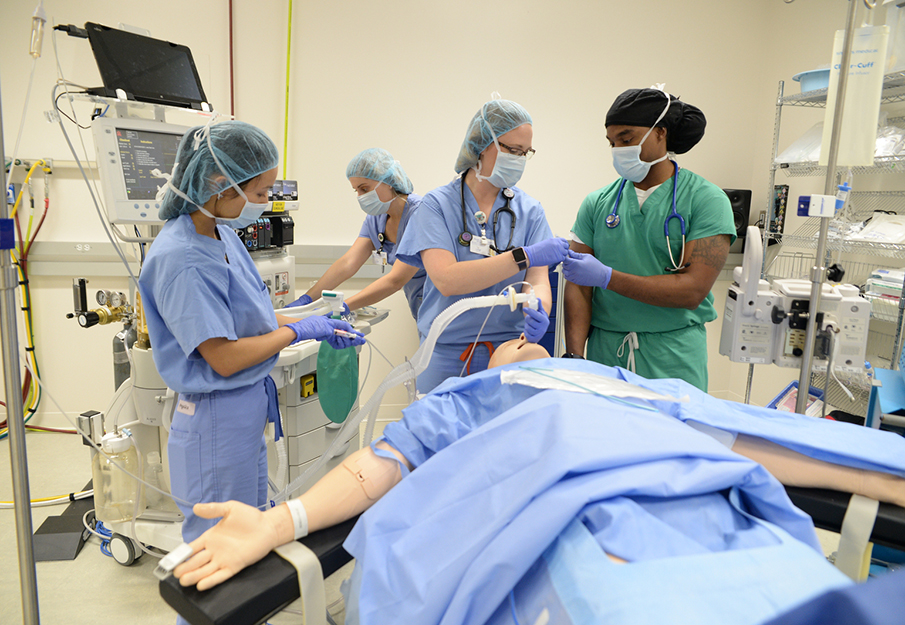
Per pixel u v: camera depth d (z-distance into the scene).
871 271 2.69
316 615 0.87
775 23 3.29
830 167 1.41
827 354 1.77
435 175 3.18
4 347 1.14
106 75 1.52
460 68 3.10
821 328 1.75
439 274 1.50
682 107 1.61
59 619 1.70
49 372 3.02
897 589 0.27
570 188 3.32
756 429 1.11
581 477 0.80
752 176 3.51
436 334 1.25
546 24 3.13
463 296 1.60
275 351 1.35
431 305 1.71
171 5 2.80
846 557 1.03
